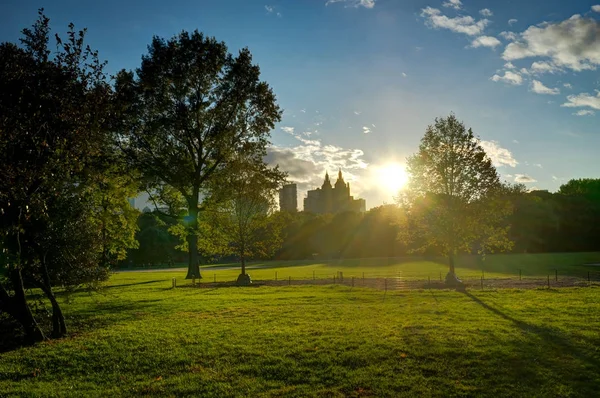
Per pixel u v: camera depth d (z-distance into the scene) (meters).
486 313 21.88
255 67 51.81
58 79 17.05
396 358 14.16
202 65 49.25
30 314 17.73
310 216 146.00
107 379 13.22
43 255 19.09
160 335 17.97
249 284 43.22
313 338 16.81
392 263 82.81
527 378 12.29
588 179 123.00
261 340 16.72
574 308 22.70
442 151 38.06
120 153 49.34
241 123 52.19
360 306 25.34
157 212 56.16
